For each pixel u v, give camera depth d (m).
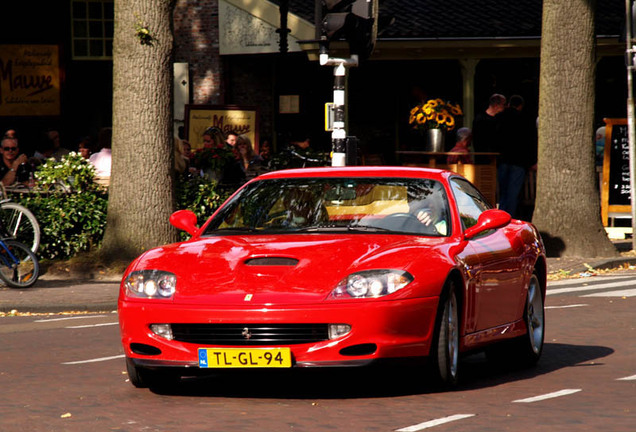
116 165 26.89
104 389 13.36
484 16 43.69
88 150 34.44
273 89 47.00
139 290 12.55
